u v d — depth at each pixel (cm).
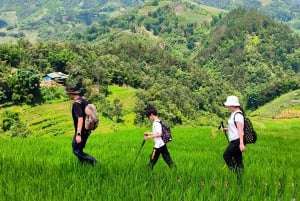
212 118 18275
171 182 845
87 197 695
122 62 19812
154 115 1209
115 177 878
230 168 1074
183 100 17188
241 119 1035
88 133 1077
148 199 716
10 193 709
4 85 13262
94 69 16462
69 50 18562
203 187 806
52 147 1709
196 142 2512
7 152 1316
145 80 18275
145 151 1798
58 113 13338
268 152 2009
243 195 777
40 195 702
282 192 849
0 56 16288
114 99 14588
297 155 1928
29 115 12988
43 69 16875
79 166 1016
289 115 18275
